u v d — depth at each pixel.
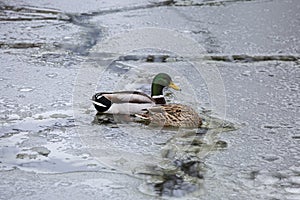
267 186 6.34
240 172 6.67
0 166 6.77
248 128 7.93
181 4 16.64
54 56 11.30
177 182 6.43
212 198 6.08
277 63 11.09
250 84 9.84
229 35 13.13
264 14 15.29
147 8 15.99
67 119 8.14
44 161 6.91
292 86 9.72
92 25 13.91
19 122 8.01
